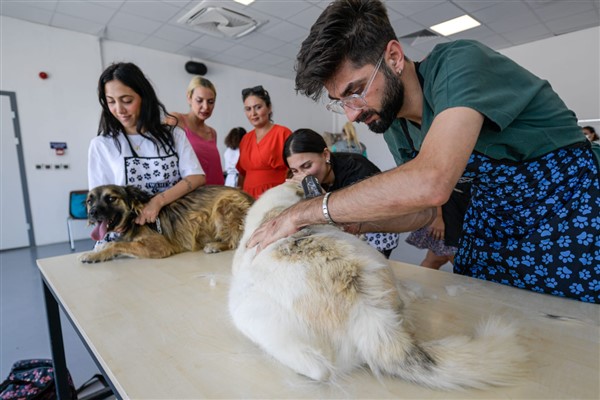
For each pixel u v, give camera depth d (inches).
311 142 60.5
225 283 43.6
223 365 25.2
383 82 28.6
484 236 42.4
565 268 35.0
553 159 33.8
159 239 61.6
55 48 197.8
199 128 109.3
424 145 24.6
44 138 197.5
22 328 96.1
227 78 284.8
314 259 26.8
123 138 64.4
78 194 203.0
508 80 29.0
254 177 103.7
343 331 24.2
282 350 24.1
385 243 68.8
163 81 247.1
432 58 29.7
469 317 30.9
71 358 80.0
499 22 208.2
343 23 26.8
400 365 22.5
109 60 219.9
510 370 21.7
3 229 188.2
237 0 175.8
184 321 32.5
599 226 32.8
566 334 27.3
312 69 28.2
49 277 47.3
